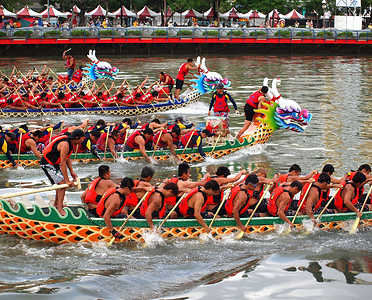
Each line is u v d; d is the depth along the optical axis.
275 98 37.00
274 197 23.31
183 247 22.11
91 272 19.91
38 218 21.97
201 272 20.03
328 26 168.75
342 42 126.25
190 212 22.78
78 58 110.12
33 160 33.16
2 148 32.09
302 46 128.25
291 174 24.67
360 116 48.62
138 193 22.83
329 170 24.05
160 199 22.17
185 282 19.25
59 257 21.05
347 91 64.62
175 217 23.08
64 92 54.31
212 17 152.00
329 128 43.78
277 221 23.45
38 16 134.00
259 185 24.25
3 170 32.44
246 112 37.19
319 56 121.81
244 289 18.59
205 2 148.00
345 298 17.91
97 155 33.53
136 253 21.56
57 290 18.45
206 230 22.75
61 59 107.94
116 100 48.84
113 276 19.62
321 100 57.75
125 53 121.88
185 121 46.25
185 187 23.42
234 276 19.59
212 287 18.77
